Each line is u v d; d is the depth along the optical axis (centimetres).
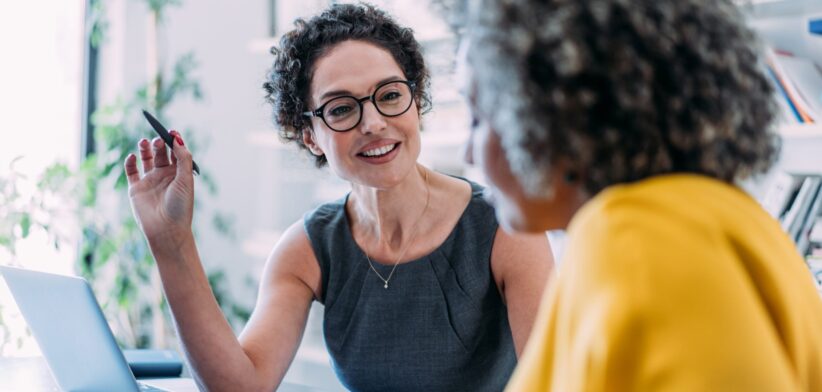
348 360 163
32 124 372
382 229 160
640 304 61
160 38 389
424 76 162
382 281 160
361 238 164
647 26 69
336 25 156
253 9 390
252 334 156
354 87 150
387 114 151
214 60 400
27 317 157
